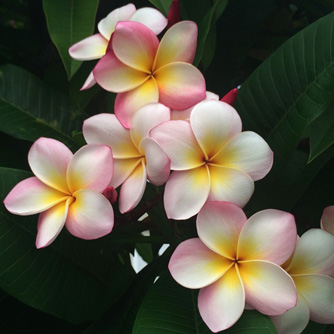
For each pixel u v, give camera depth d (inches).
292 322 22.9
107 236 26.6
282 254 22.5
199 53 26.6
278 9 32.8
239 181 22.8
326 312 23.0
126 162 23.8
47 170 23.6
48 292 24.9
